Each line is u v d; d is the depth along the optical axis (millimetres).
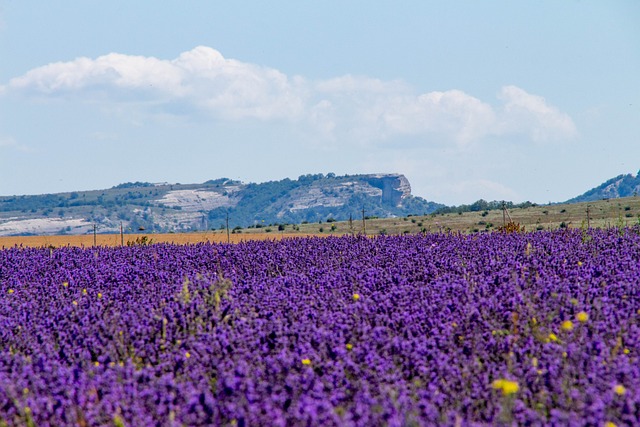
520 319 22031
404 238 54062
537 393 16906
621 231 51219
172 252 47281
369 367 17969
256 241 55594
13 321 25422
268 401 15430
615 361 17797
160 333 22719
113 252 49281
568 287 25719
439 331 21078
